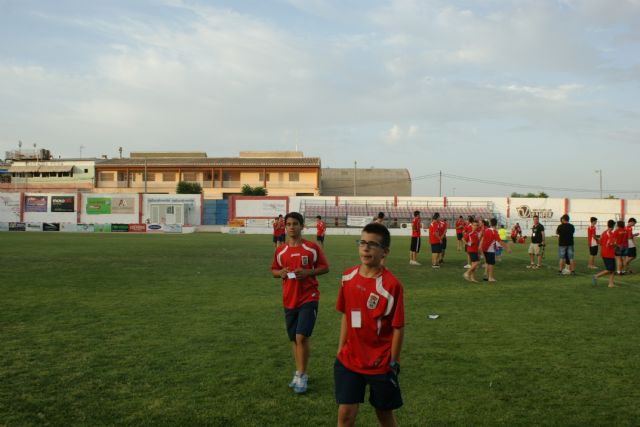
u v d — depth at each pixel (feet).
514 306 33.86
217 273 51.39
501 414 15.51
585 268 61.46
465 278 49.52
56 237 125.49
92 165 236.63
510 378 18.81
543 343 23.85
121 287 41.16
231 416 15.15
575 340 24.45
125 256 70.54
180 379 18.43
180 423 14.62
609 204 203.62
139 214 195.93
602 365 20.44
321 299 36.09
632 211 202.18
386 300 11.92
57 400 16.30
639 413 15.64
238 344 23.35
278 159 246.06
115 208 195.21
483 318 29.73
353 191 265.95
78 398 16.49
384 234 12.23
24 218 194.70
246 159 246.88
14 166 245.04
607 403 16.43
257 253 77.66
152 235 147.02
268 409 15.74
